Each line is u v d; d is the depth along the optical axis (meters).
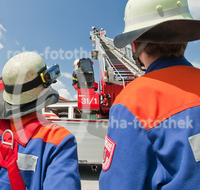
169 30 0.70
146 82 0.67
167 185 0.56
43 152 0.74
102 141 3.03
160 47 0.74
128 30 0.78
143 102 0.63
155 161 0.60
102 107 3.44
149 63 0.80
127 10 0.82
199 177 0.53
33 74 0.80
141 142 0.59
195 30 0.70
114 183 0.61
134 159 0.58
